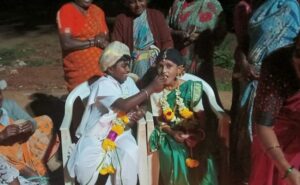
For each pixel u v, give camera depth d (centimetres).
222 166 425
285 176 298
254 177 338
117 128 409
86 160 399
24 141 441
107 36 512
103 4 1384
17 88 736
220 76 782
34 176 437
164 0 1360
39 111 637
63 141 416
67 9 491
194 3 503
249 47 416
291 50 294
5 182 405
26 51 981
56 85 748
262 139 306
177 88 424
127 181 402
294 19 387
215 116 462
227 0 1181
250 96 420
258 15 397
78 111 478
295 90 299
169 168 416
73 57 495
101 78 416
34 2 1531
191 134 414
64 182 445
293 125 313
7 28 1239
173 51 414
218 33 503
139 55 477
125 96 416
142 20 479
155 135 419
